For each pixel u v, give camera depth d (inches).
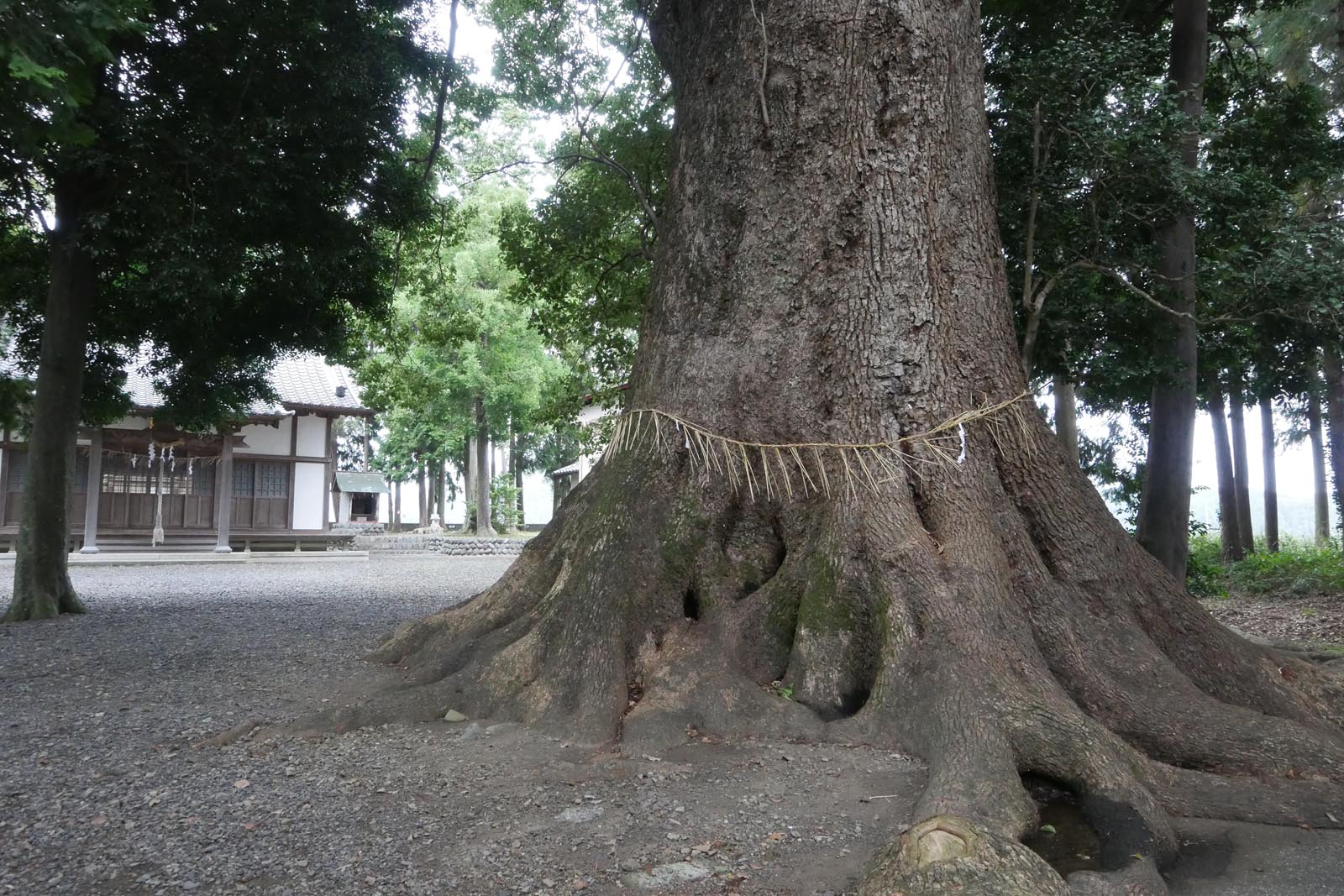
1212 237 369.1
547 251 540.4
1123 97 306.7
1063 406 536.1
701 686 205.8
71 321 434.3
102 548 910.4
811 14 242.8
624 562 229.8
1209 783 175.2
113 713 225.5
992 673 187.0
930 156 240.7
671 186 275.6
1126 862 142.0
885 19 238.7
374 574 818.2
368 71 407.2
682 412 249.3
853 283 238.4
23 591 433.7
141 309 449.4
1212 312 370.0
